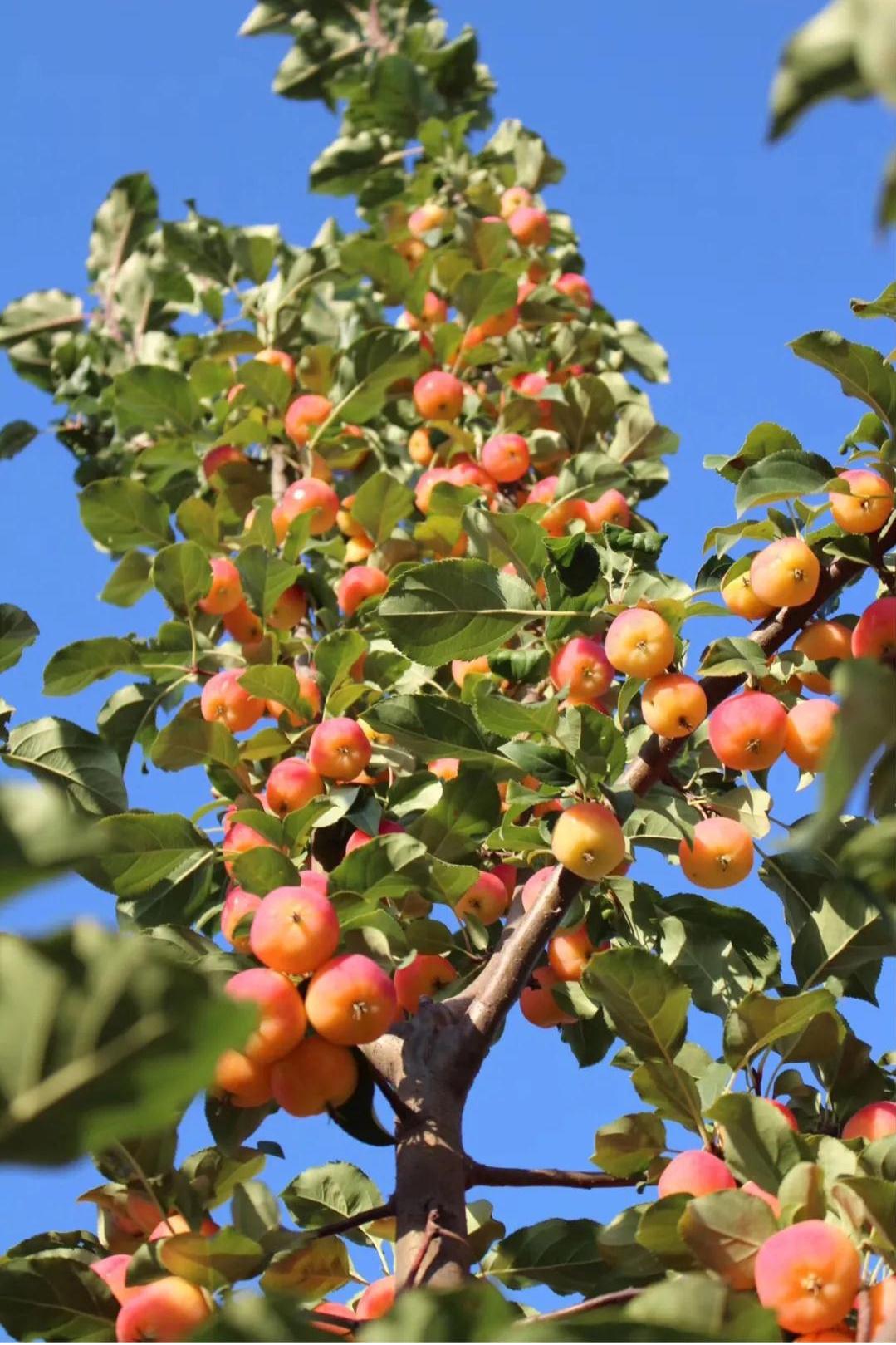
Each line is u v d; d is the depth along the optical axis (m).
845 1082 1.37
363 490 1.78
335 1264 1.41
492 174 2.52
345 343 2.06
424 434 1.98
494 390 2.04
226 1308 1.07
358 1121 1.34
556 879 1.41
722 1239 1.22
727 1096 1.27
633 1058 1.45
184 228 2.27
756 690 1.44
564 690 1.44
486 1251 1.44
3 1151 0.77
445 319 2.09
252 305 2.16
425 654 1.47
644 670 1.40
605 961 1.34
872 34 0.68
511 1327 1.04
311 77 2.80
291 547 1.71
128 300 2.48
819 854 1.44
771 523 1.43
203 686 1.64
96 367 2.41
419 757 1.49
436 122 2.47
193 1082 0.76
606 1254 1.31
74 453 2.27
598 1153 1.34
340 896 1.35
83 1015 0.75
